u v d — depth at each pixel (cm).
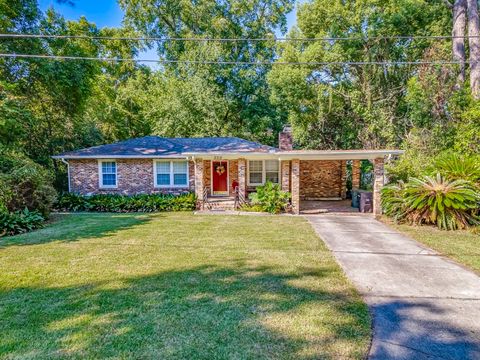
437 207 918
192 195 1372
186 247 688
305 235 822
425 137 1384
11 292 436
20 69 1445
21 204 987
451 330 339
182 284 464
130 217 1136
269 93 2388
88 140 2020
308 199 1783
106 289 445
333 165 1797
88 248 678
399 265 565
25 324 346
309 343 309
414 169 1309
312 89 2111
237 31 2478
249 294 427
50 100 1645
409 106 1759
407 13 1820
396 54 1923
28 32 1368
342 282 475
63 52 1488
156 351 294
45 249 668
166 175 1538
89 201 1344
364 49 1966
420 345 310
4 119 1141
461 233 845
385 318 364
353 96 1991
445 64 1416
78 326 341
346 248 685
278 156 1250
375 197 1163
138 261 581
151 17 2638
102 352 292
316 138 2275
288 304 396
